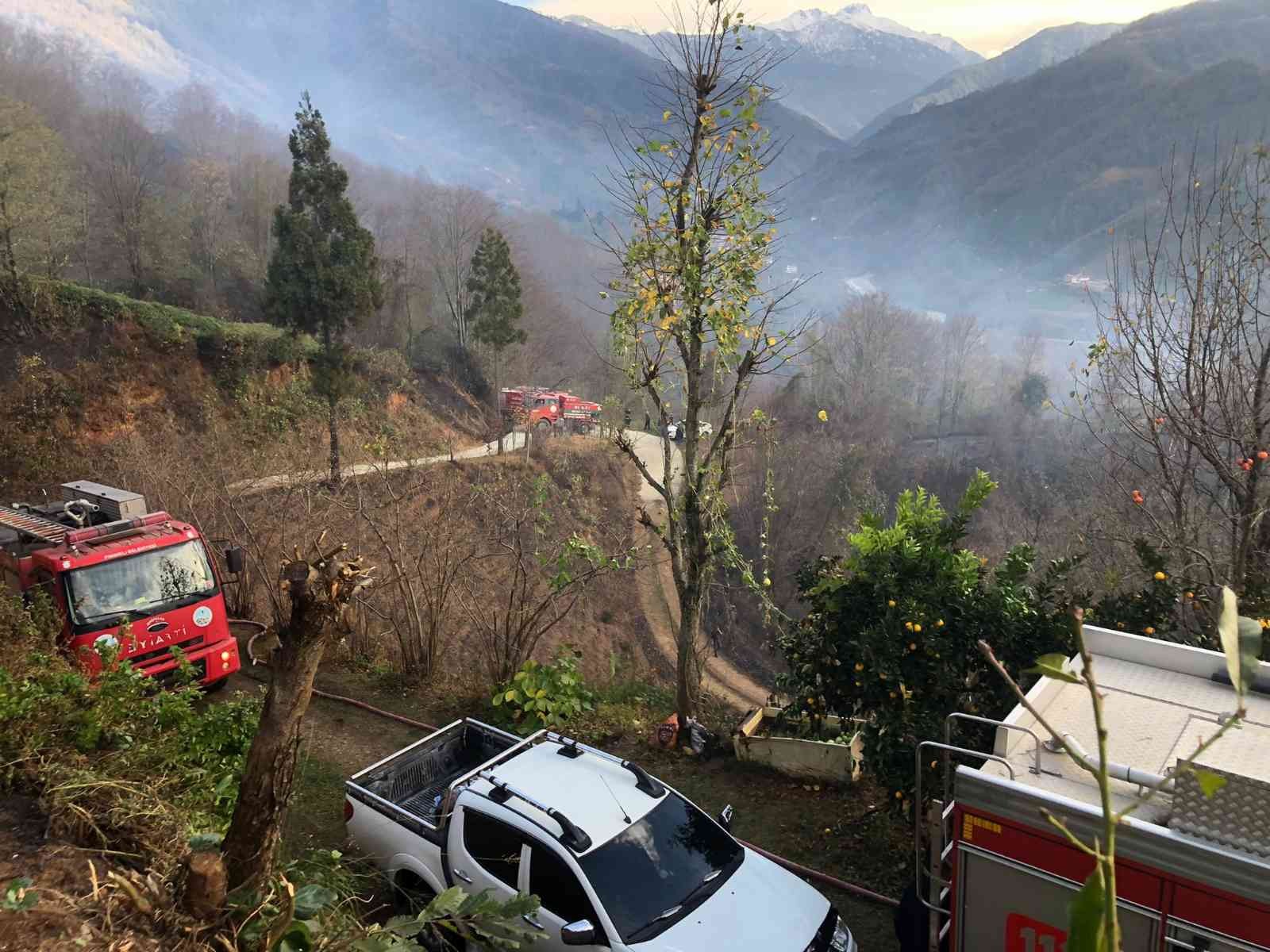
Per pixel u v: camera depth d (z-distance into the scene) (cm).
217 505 1570
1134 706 512
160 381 3388
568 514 1962
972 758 678
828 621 780
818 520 4016
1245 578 752
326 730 1047
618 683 1312
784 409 4847
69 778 501
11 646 764
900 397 6109
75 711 609
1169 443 912
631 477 4291
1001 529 2702
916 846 496
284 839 788
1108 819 142
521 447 4084
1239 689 137
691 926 523
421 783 758
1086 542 1058
